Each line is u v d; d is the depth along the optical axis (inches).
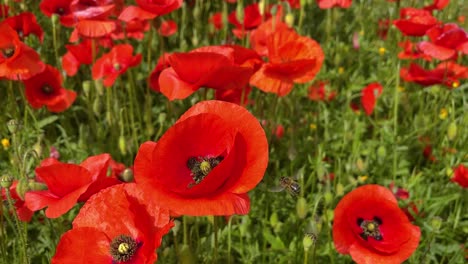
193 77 33.0
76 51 43.9
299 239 38.3
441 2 50.5
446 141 45.1
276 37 37.5
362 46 54.6
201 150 28.3
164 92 33.6
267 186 30.3
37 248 38.3
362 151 44.3
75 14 40.5
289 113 45.5
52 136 46.1
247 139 27.8
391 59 53.7
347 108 46.6
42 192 31.7
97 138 43.1
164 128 45.1
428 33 42.3
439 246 38.7
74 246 28.5
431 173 43.4
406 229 31.7
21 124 43.3
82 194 31.2
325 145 44.6
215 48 34.5
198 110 28.2
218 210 27.1
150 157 27.9
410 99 48.4
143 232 28.0
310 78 37.3
